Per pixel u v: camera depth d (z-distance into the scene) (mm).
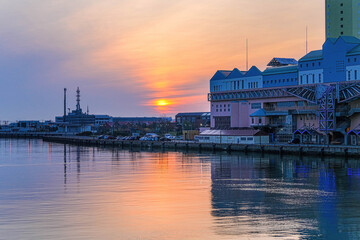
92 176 103250
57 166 129000
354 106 152375
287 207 67250
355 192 78438
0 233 54969
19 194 79438
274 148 151500
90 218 61719
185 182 91625
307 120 167250
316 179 93062
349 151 130375
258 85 198000
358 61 159125
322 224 58188
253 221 59781
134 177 100188
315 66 173625
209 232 55375
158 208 67375
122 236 54188
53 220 60719
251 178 96125
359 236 53625
